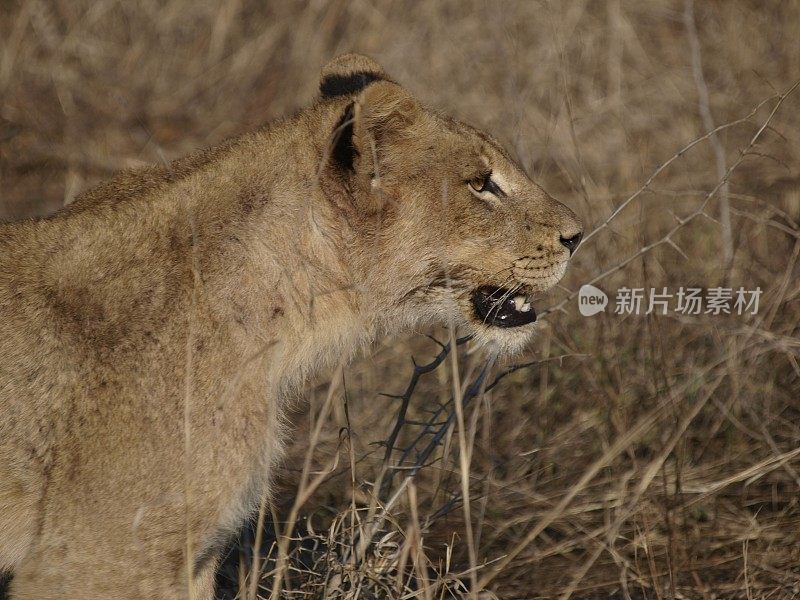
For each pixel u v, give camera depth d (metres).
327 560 9.17
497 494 11.27
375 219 8.77
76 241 8.23
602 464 8.41
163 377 7.95
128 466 7.80
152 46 19.33
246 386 8.20
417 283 9.20
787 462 10.90
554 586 10.18
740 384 11.62
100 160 16.78
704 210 14.31
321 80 10.12
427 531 10.49
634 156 15.71
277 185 8.50
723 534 10.66
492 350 9.70
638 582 9.88
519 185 9.47
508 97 16.78
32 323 7.98
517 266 9.40
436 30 18.42
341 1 19.52
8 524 7.89
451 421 9.91
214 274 8.22
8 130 17.38
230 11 19.66
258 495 8.49
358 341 9.14
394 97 8.71
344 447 11.00
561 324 12.60
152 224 8.30
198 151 9.09
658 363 11.91
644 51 18.39
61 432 7.83
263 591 9.91
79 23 19.23
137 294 8.08
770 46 18.06
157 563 7.86
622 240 13.53
